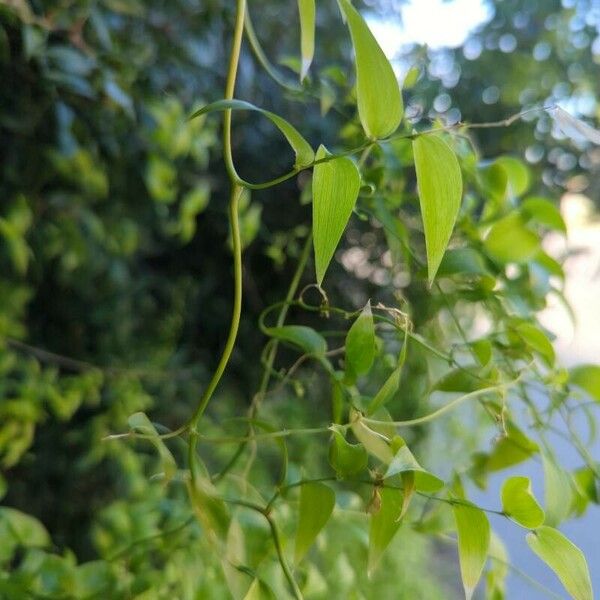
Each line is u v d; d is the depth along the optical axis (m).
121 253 0.49
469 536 0.20
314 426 0.55
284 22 0.52
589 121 0.59
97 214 0.47
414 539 0.61
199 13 0.45
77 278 0.49
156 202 0.48
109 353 0.53
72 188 0.44
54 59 0.35
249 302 0.56
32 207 0.43
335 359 0.54
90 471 0.53
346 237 0.54
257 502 0.28
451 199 0.18
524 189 0.33
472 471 0.31
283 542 0.24
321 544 0.37
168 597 0.33
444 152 0.18
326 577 0.39
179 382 0.55
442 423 0.59
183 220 0.47
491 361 0.26
